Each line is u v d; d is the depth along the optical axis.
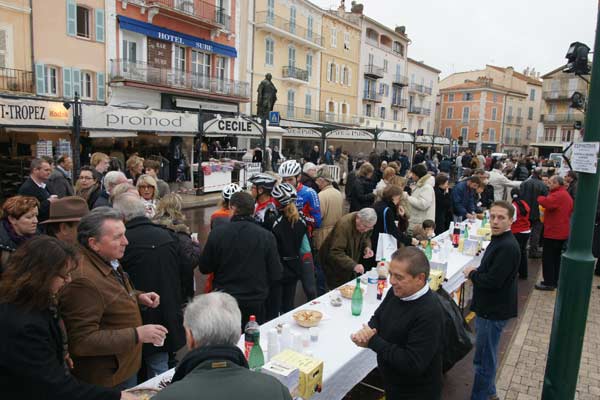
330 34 35.91
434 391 2.61
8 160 14.02
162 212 4.01
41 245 2.07
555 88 55.66
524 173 16.33
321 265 5.18
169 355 3.79
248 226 3.71
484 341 3.79
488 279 3.64
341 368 2.99
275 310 4.59
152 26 21.88
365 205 8.08
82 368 2.51
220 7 25.44
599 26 2.90
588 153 2.96
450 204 8.27
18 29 17.30
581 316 3.10
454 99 60.91
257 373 1.72
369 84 42.25
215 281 3.72
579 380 4.47
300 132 21.27
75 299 2.44
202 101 24.55
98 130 11.35
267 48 29.70
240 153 20.97
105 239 2.58
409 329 2.54
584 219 3.04
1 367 1.98
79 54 19.36
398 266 2.54
